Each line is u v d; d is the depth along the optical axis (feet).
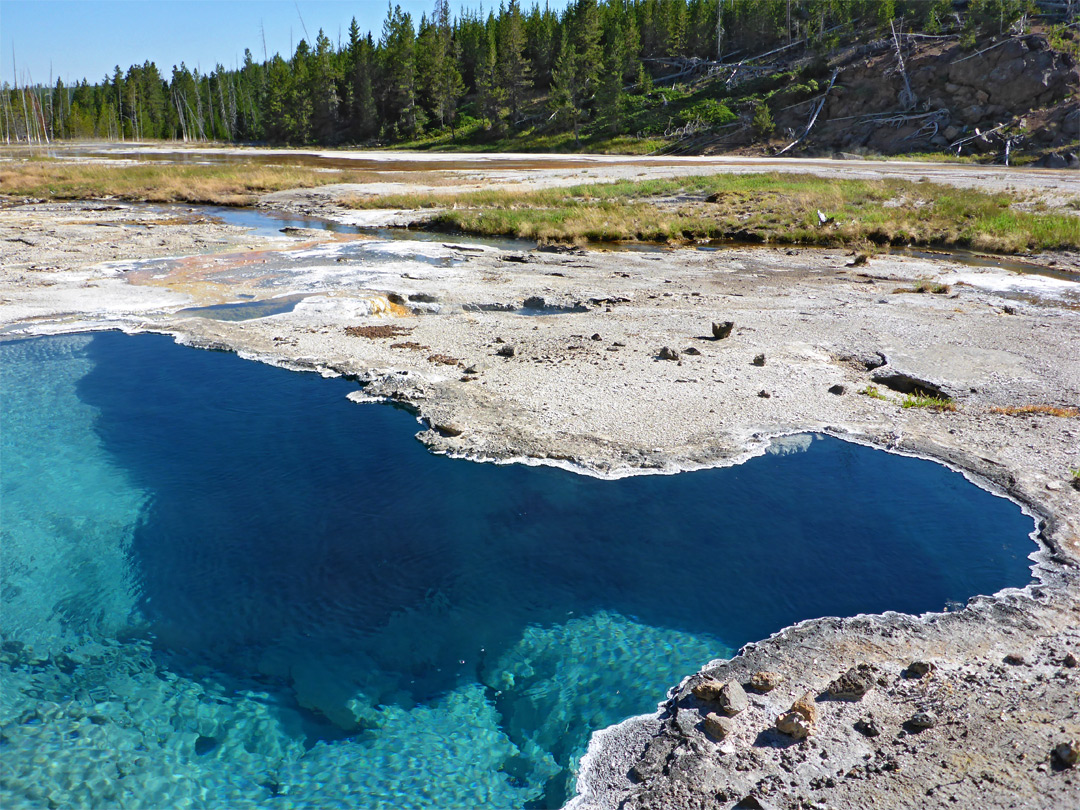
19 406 28.66
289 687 15.81
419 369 31.76
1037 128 131.03
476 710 15.01
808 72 177.27
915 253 64.03
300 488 23.39
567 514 21.59
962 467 23.95
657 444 25.11
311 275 49.26
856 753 12.92
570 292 46.19
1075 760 12.19
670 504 21.99
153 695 15.61
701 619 17.49
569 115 201.98
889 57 164.35
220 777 13.52
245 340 35.55
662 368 32.01
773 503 22.07
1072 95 134.72
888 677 14.92
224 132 334.03
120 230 68.18
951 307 43.75
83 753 14.06
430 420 26.84
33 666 16.40
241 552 20.39
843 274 54.24
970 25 157.58
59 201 93.20
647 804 12.19
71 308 40.06
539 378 30.68
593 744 13.80
